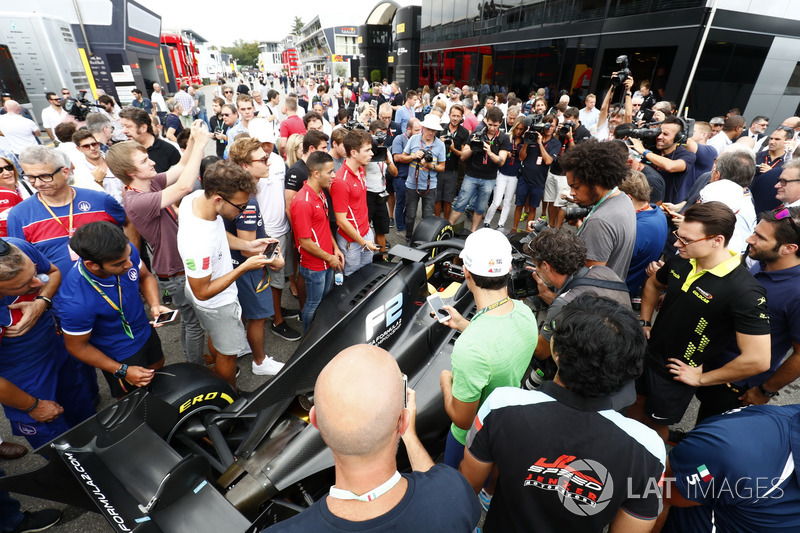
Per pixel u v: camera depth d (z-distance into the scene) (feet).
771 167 14.64
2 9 31.78
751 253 7.06
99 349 7.38
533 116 17.75
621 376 3.43
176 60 99.71
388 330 7.34
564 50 34.68
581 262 6.39
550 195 19.35
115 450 5.59
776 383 6.66
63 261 9.14
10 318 6.21
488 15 44.73
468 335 4.98
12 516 6.69
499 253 4.89
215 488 5.32
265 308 10.17
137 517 5.17
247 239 9.59
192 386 7.13
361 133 11.10
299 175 12.28
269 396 5.88
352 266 12.61
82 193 9.29
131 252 7.55
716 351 6.72
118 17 57.11
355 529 2.76
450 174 19.20
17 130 21.88
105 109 26.86
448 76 55.01
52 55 34.32
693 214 6.24
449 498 3.05
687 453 4.22
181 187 9.18
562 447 3.49
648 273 8.73
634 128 14.93
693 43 24.70
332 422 2.81
